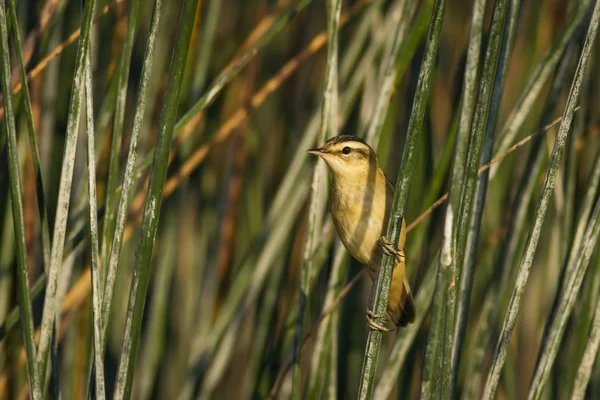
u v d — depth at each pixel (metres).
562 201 5.02
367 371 4.91
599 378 5.04
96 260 4.88
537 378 4.93
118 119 4.91
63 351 5.08
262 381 5.06
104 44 5.07
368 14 5.04
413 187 5.05
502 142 4.96
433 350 4.88
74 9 5.06
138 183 5.07
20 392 5.05
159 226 5.11
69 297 5.01
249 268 5.06
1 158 5.03
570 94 4.88
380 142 5.04
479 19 4.86
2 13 4.89
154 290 5.11
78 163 5.06
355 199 4.99
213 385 5.07
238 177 5.13
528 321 5.14
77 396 5.07
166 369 5.15
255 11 5.15
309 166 5.07
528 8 5.11
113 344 5.11
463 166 4.87
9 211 5.03
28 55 5.00
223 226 5.13
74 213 4.99
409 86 5.09
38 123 5.03
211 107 5.13
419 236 5.02
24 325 4.90
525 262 4.90
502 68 4.94
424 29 4.97
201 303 5.14
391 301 5.00
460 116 4.86
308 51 5.05
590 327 4.94
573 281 4.92
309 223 4.97
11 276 5.04
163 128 4.88
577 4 4.96
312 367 4.99
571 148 5.00
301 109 5.16
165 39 5.10
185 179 5.11
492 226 5.07
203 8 5.09
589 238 4.92
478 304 5.07
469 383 5.02
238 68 4.95
